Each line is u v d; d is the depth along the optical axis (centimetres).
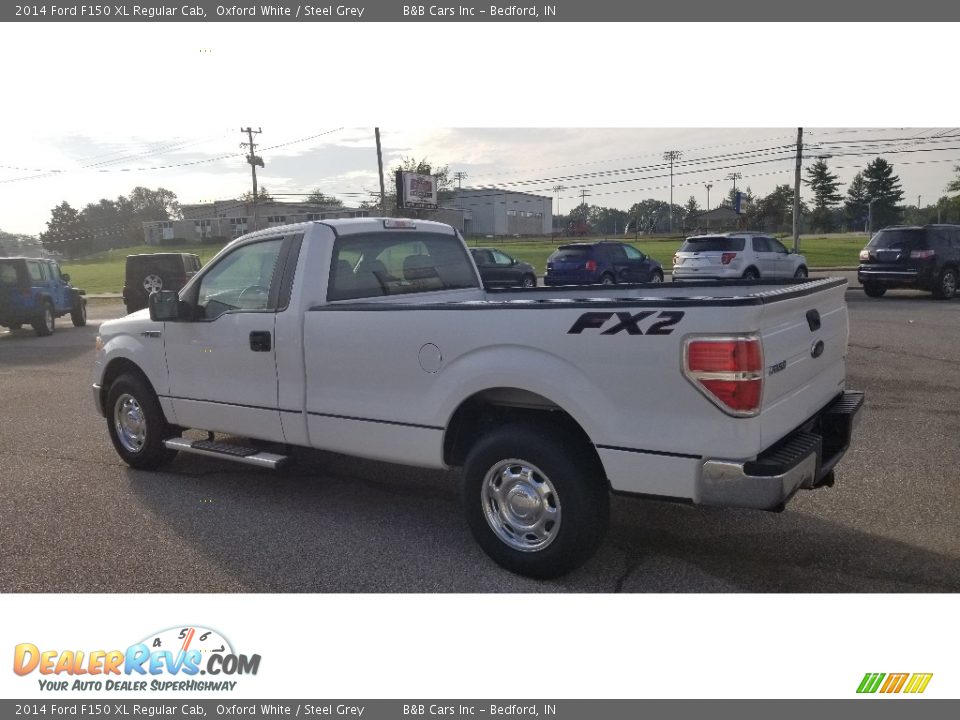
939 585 389
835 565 411
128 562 435
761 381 335
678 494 350
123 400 614
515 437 390
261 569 423
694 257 2092
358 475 590
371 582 406
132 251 10175
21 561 438
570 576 406
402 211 4369
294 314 484
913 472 553
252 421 518
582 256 2289
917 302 1781
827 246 5578
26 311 1716
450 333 411
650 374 349
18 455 668
